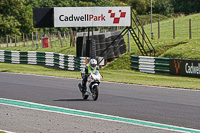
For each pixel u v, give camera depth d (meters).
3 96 44.31
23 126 28.47
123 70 88.88
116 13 88.62
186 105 38.62
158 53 100.00
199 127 28.42
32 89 51.12
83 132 26.59
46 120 30.70
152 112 34.44
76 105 38.16
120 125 28.98
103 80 63.72
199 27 148.25
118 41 101.06
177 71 76.50
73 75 72.50
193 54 90.25
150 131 27.08
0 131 26.53
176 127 28.39
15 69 88.06
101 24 88.44
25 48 139.50
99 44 92.69
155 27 160.25
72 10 87.62
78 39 88.00
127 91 50.00
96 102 40.22
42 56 104.50
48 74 73.38
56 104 38.75
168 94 47.38
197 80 67.81
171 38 117.62
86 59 82.12
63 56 95.38
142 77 73.00
